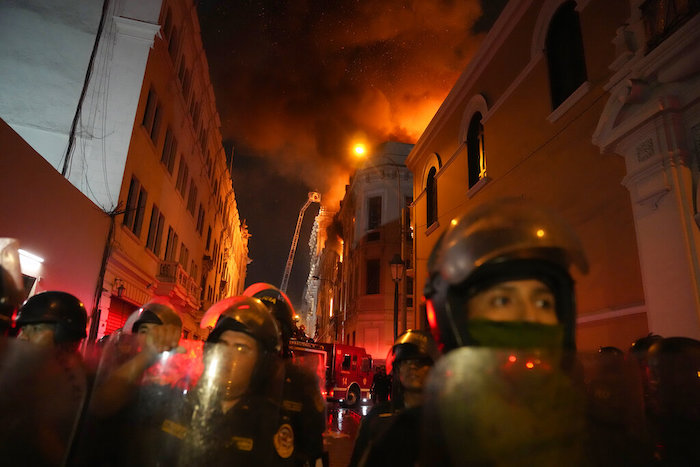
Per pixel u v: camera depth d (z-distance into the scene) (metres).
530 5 9.20
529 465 0.52
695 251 4.98
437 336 0.74
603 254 6.53
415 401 1.84
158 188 14.03
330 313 41.66
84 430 1.12
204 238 22.62
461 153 11.91
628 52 6.05
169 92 14.17
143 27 11.70
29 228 7.34
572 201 7.35
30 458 0.79
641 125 5.70
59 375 0.86
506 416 0.54
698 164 5.19
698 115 5.20
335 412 14.39
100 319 10.42
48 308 1.67
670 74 5.38
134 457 1.12
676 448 0.89
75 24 11.41
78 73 11.12
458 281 0.69
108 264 10.69
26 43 11.05
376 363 23.03
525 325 0.64
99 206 10.46
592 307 6.61
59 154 10.54
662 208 5.37
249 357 1.29
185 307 17.77
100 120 10.98
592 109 7.07
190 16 15.24
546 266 0.68
